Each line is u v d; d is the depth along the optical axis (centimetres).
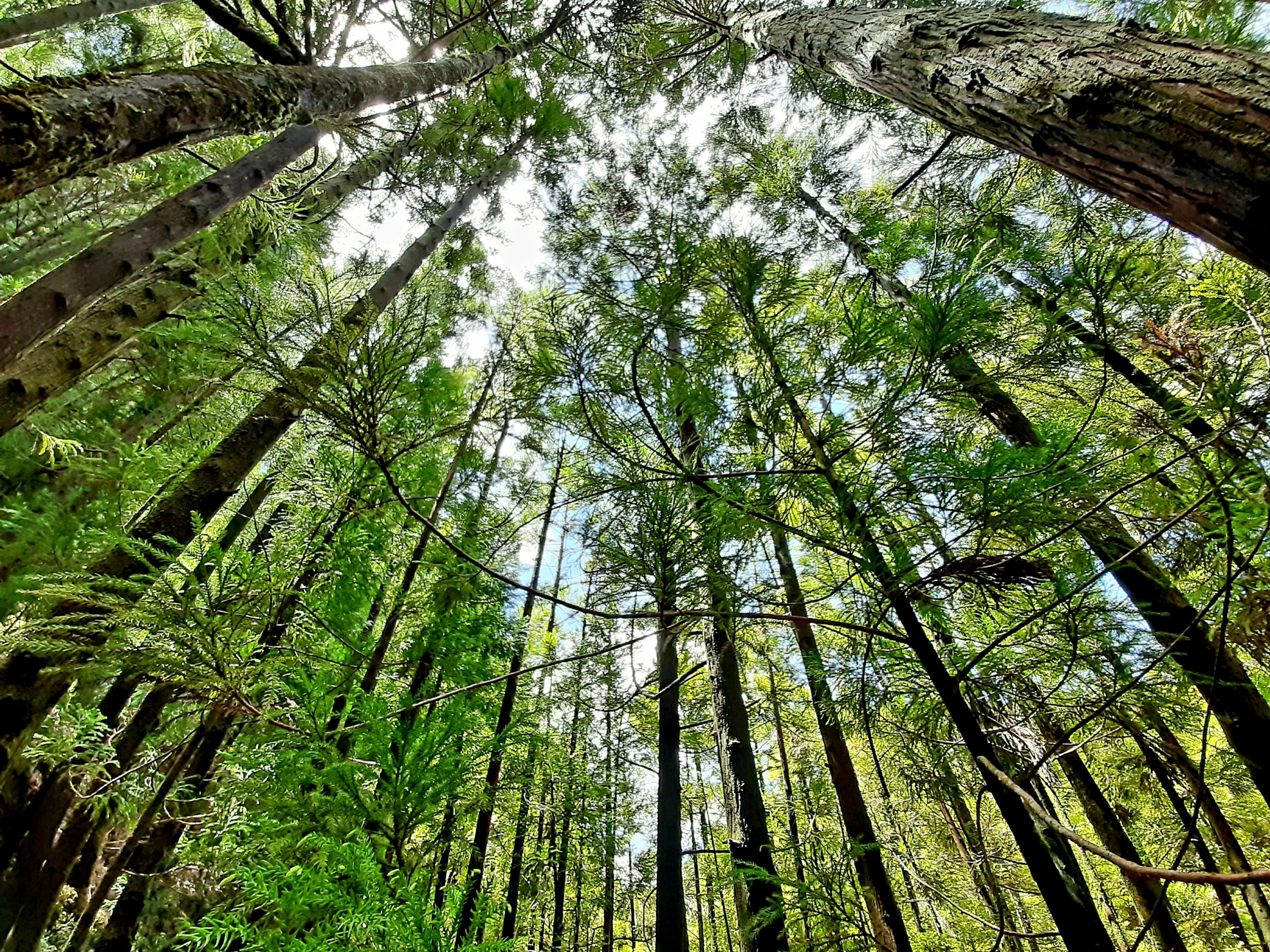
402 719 181
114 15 354
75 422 211
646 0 490
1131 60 91
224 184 198
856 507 145
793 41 238
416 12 412
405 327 158
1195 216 79
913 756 212
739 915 267
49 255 298
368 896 123
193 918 270
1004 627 162
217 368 170
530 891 618
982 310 132
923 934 484
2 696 142
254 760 141
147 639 121
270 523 233
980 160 355
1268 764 195
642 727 684
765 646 431
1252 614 111
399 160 503
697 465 170
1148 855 418
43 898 171
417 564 249
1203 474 112
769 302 159
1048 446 124
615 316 164
